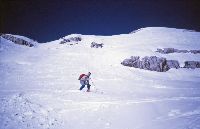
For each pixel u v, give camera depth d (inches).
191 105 473.7
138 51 1737.2
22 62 1581.0
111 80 1075.3
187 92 743.1
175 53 1758.1
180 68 1486.2
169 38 2351.1
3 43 2247.8
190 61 1531.7
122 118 387.5
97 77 1158.3
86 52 1936.5
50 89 741.9
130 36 2581.2
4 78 1059.3
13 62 1563.7
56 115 410.3
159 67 1421.0
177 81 1122.7
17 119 371.9
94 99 552.4
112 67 1451.8
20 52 2021.4
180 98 574.9
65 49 2154.3
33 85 860.0
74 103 504.7
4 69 1309.1
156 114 405.1
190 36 2454.5
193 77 1312.7
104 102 511.5
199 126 313.1
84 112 431.5
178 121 349.1
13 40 2420.0
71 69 1378.0
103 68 1432.1
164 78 1256.8
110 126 345.4
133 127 335.3
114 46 2164.1
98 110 445.4
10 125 338.3
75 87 809.5
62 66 1471.5
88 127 342.6
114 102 512.7
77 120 380.5
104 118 390.3
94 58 1717.5
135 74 1295.5
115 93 682.8
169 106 464.4
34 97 564.7
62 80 1026.7
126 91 748.0
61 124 358.3
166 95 650.2
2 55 1791.3
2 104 469.4
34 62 1595.7
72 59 1704.0
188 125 321.4
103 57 1705.2
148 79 1181.7
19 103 483.2
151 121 361.7
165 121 355.3
